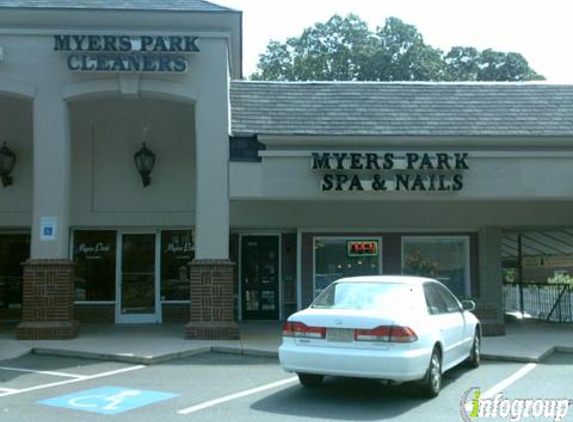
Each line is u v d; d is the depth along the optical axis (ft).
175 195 59.57
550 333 52.19
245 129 51.37
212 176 48.83
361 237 61.00
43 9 48.16
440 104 57.11
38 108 48.52
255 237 61.82
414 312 28.71
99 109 59.52
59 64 48.85
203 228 48.37
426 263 61.11
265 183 50.29
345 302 29.94
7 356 40.73
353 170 50.98
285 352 28.48
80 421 24.66
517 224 60.44
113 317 59.31
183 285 60.18
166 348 42.04
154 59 48.37
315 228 60.39
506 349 42.42
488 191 51.78
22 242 61.11
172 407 26.99
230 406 27.12
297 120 53.36
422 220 60.34
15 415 25.68
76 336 47.96
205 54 49.57
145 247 60.49
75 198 59.11
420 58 172.55
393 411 26.09
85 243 59.98
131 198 59.41
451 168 51.21
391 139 52.65
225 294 47.47
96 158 59.57
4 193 58.85
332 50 182.50
